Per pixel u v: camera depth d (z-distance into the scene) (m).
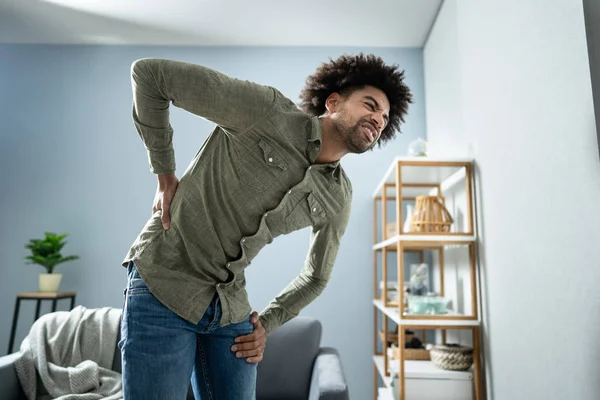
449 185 2.59
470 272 2.22
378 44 3.42
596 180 1.26
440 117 2.93
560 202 1.44
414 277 2.45
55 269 3.25
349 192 1.29
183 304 1.02
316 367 2.11
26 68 3.48
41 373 2.12
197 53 3.49
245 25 3.20
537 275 1.58
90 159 3.38
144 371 0.99
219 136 1.09
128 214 3.31
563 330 1.42
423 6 2.93
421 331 3.04
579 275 1.34
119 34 3.35
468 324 2.10
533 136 1.61
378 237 3.26
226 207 1.05
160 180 1.09
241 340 1.18
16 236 3.30
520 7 1.72
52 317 2.35
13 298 3.24
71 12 3.06
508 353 1.81
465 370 2.12
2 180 3.36
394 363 2.35
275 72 3.46
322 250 1.34
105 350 2.26
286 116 1.06
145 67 0.97
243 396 1.18
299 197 1.13
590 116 1.28
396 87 1.25
